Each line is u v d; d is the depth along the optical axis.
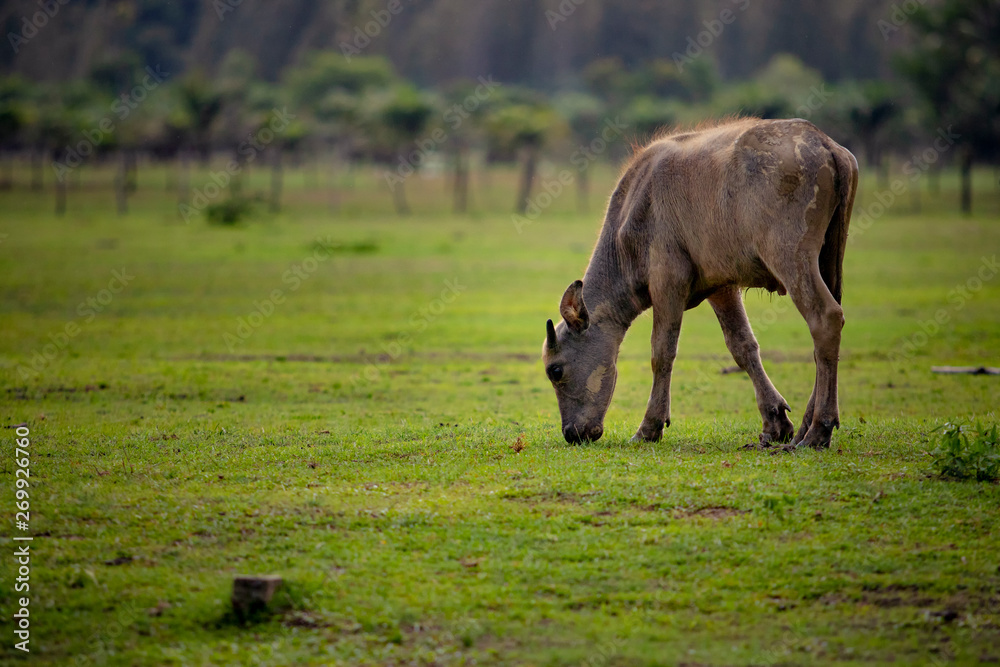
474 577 21.22
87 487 27.16
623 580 20.98
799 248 28.16
